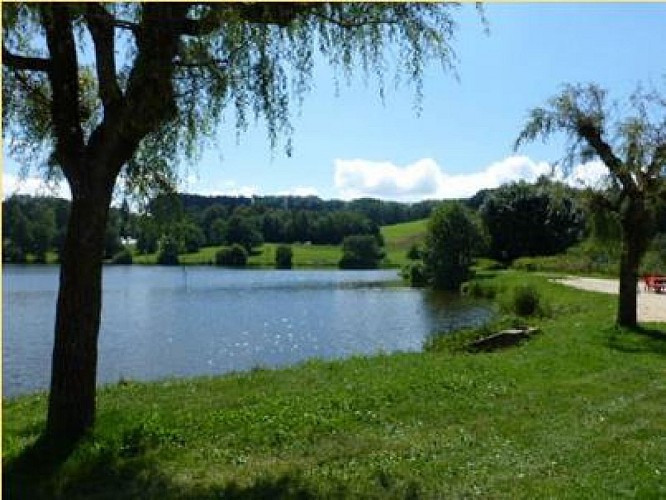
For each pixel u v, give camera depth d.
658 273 59.09
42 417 14.86
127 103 11.34
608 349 22.98
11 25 10.91
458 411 14.18
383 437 12.35
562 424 13.28
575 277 70.06
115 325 46.91
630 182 27.61
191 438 12.09
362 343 37.66
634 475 10.38
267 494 9.70
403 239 198.38
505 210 103.62
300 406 14.12
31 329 44.03
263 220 199.12
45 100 12.93
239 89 11.80
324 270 143.12
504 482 10.15
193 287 86.38
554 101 27.81
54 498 9.70
